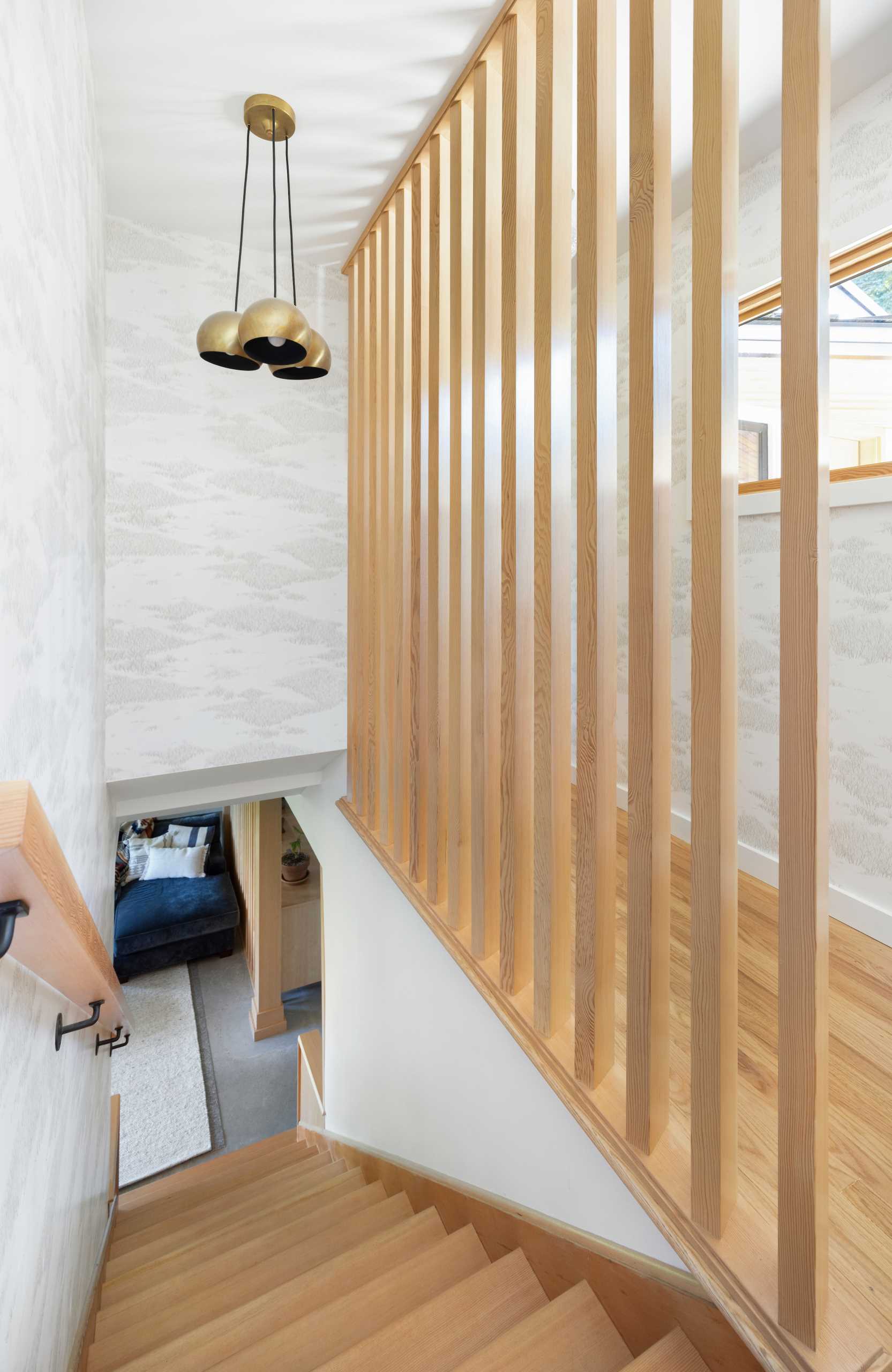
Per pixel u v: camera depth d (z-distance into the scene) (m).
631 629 1.19
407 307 2.38
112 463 2.69
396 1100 2.56
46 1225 1.14
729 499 1.03
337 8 1.64
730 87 1.01
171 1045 5.39
